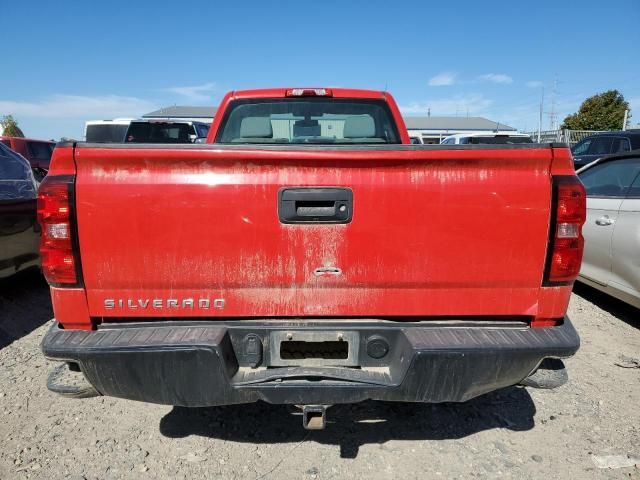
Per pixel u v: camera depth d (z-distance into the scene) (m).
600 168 5.19
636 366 3.69
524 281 2.16
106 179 2.05
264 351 2.16
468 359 2.03
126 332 2.11
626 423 2.92
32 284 5.72
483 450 2.66
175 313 2.15
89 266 2.08
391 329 2.16
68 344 2.03
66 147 2.04
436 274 2.14
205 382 2.05
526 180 2.10
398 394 2.09
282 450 2.65
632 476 2.45
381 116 3.83
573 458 2.59
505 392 3.31
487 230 2.12
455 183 2.09
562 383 2.20
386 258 2.12
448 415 3.02
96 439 2.73
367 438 2.77
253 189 2.07
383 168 2.08
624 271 4.36
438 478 2.44
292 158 2.04
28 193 5.11
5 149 5.25
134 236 2.07
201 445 2.69
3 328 4.42
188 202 2.07
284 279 2.13
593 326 4.55
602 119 43.03
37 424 2.87
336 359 2.22
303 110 3.79
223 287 2.13
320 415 2.13
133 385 2.08
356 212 2.09
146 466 2.51
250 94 3.72
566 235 2.12
